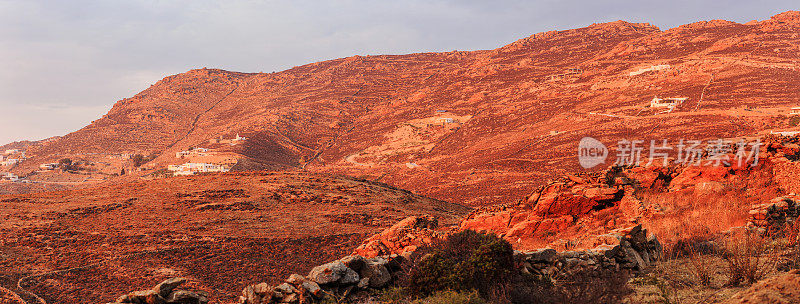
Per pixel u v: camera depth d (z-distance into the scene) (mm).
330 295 9344
